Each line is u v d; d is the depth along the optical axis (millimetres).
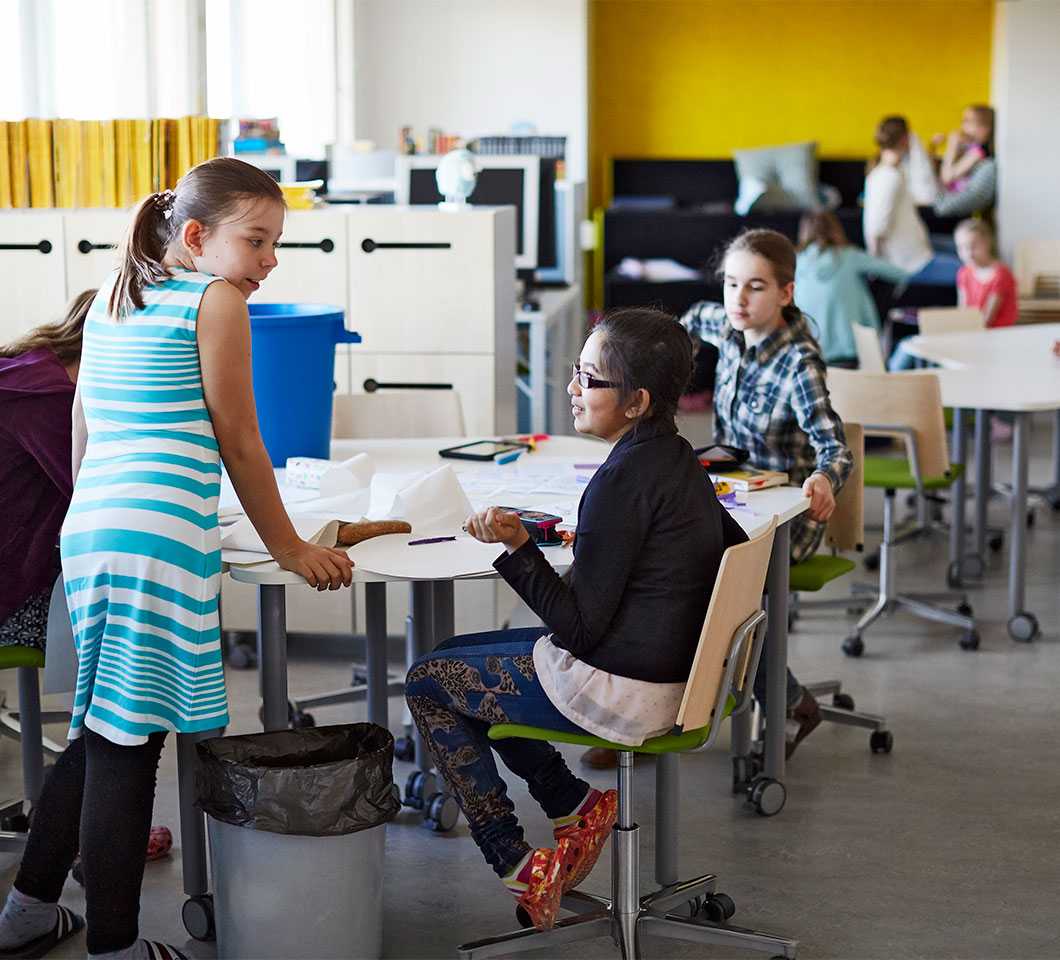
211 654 2580
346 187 6875
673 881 3027
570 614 2516
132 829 2623
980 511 5695
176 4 4895
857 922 2982
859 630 4832
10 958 2826
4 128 4863
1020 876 3199
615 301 10109
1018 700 4398
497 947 2756
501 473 3584
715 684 2604
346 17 7383
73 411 2834
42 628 3072
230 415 2562
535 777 2850
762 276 3582
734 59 11203
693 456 2615
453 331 4812
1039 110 10047
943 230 10414
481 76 9648
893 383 4777
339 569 2693
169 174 4965
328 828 2590
